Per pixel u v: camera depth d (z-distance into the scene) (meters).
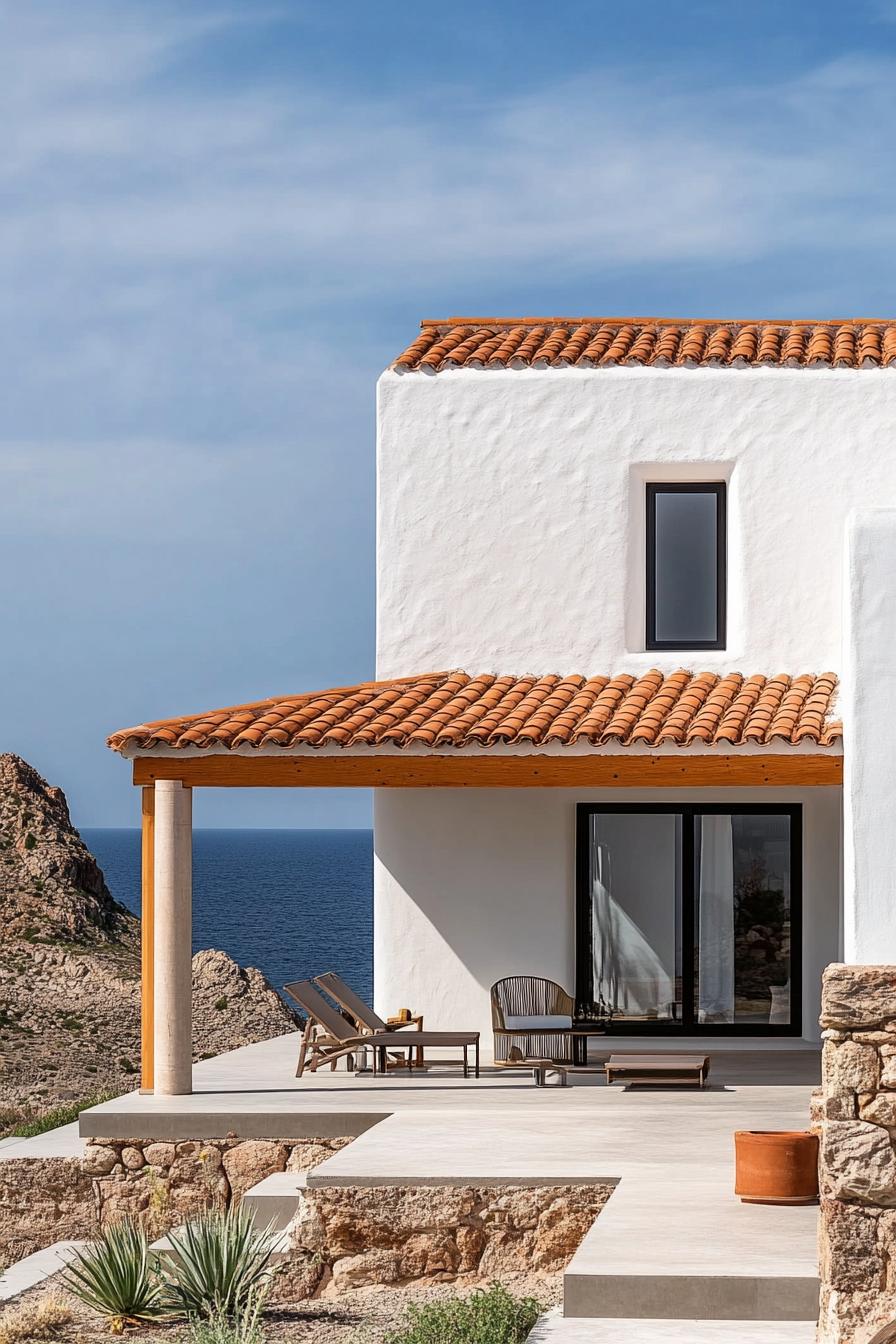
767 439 19.77
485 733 16.66
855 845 10.14
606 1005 19.75
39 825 52.97
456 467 20.06
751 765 16.42
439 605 19.98
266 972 81.19
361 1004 18.69
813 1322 9.55
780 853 19.80
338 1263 12.20
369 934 101.44
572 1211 12.10
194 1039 36.88
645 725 16.92
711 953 19.72
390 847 19.25
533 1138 13.78
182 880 16.55
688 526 20.22
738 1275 9.64
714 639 20.03
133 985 43.22
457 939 19.12
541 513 19.94
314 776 16.78
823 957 19.50
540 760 16.70
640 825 19.83
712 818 19.78
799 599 19.58
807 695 18.28
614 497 19.88
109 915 50.53
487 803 19.22
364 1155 13.01
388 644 20.02
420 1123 14.60
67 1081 34.00
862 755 10.20
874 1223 9.20
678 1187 11.91
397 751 16.72
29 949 45.25
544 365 20.20
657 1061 16.67
